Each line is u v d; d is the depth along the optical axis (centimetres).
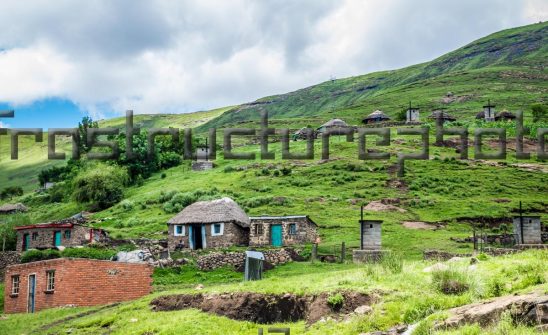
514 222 7431
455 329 2291
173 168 14675
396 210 9562
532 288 2470
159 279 6075
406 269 3278
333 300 2922
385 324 2602
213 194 10894
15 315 4556
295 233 7725
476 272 2888
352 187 11131
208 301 3412
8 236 8925
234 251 6812
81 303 4622
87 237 8375
